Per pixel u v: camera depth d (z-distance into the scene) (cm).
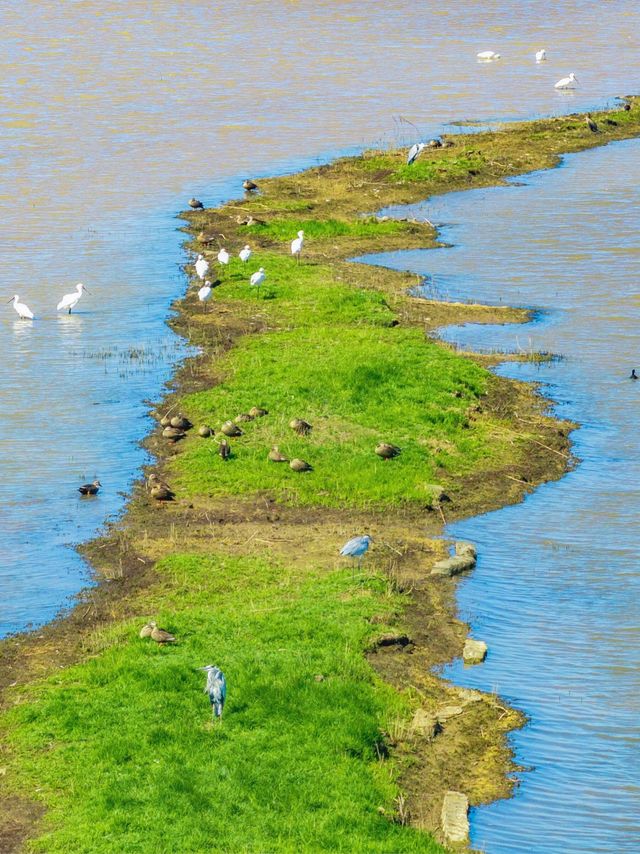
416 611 4338
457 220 9425
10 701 3750
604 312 7438
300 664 3850
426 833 3197
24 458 5581
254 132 12394
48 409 6116
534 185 10406
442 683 3934
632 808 3397
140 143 12012
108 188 10425
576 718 3769
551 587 4541
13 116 13288
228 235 9038
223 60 16700
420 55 16988
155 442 5728
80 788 3306
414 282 7969
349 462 5384
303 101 13900
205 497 5175
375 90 14488
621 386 6412
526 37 18625
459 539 4884
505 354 6806
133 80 15375
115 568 4606
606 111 12962
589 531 4959
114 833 3117
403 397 5997
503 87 14562
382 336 6869
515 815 3347
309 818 3189
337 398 5981
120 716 3606
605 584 4559
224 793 3272
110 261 8538
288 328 7088
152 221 9481
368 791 3319
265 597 4328
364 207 9806
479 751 3606
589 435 5869
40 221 9519
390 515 5041
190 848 3056
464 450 5597
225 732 3525
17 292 7925
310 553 4694
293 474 5303
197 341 6969
